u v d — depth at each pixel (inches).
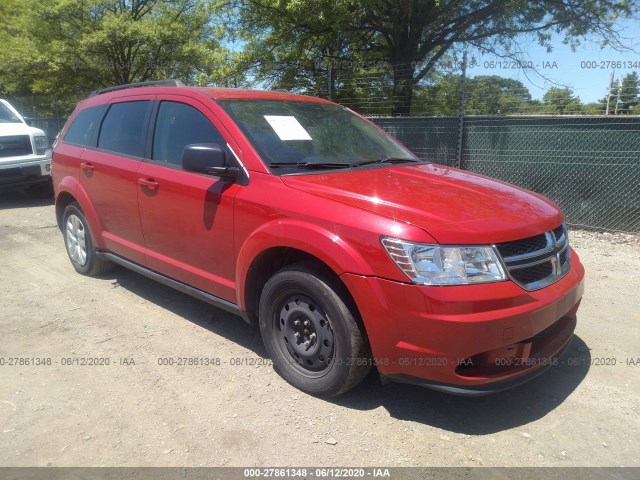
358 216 115.1
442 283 105.6
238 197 136.9
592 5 448.5
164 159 164.9
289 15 483.2
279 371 138.1
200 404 126.7
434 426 119.1
